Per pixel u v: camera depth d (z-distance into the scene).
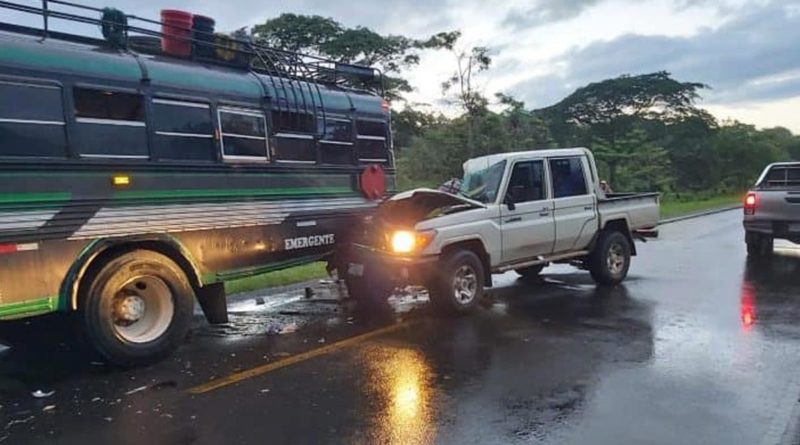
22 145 5.72
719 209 30.89
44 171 5.84
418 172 29.22
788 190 12.48
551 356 6.50
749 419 4.79
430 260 8.17
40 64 5.91
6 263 5.57
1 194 5.56
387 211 9.17
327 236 8.65
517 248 9.11
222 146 7.37
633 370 5.97
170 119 6.88
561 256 9.80
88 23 6.55
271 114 7.96
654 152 45.44
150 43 7.45
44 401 5.55
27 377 6.22
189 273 7.00
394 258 8.21
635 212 10.74
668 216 25.78
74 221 6.03
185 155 7.00
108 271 6.27
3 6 5.96
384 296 9.30
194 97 7.11
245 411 5.22
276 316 8.71
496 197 8.98
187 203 6.98
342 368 6.30
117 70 6.49
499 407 5.16
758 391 5.35
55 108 5.97
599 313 8.39
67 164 6.00
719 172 57.88
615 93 62.22
